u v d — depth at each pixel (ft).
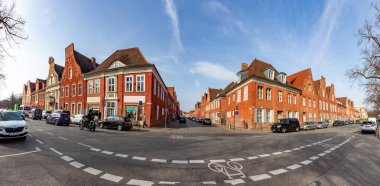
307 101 133.08
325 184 16.22
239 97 108.58
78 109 106.83
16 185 14.47
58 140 36.04
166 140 41.63
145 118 82.43
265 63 114.42
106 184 15.07
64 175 16.90
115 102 87.92
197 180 16.49
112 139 40.32
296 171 19.98
